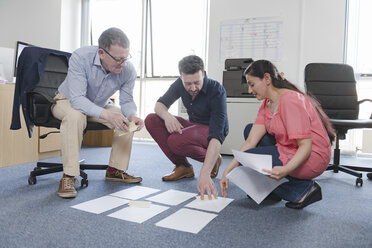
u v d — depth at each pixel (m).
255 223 1.19
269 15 3.59
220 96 1.76
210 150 1.52
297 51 3.52
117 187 1.70
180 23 4.21
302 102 1.28
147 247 0.95
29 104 1.79
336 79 2.62
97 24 4.60
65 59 2.10
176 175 1.93
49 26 4.37
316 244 1.01
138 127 1.62
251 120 3.21
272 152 1.36
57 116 1.69
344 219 1.28
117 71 1.61
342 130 2.33
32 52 1.84
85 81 1.63
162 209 1.31
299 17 3.49
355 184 2.02
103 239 1.00
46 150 2.66
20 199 1.44
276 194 1.47
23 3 4.48
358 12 3.35
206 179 1.43
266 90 1.39
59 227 1.09
